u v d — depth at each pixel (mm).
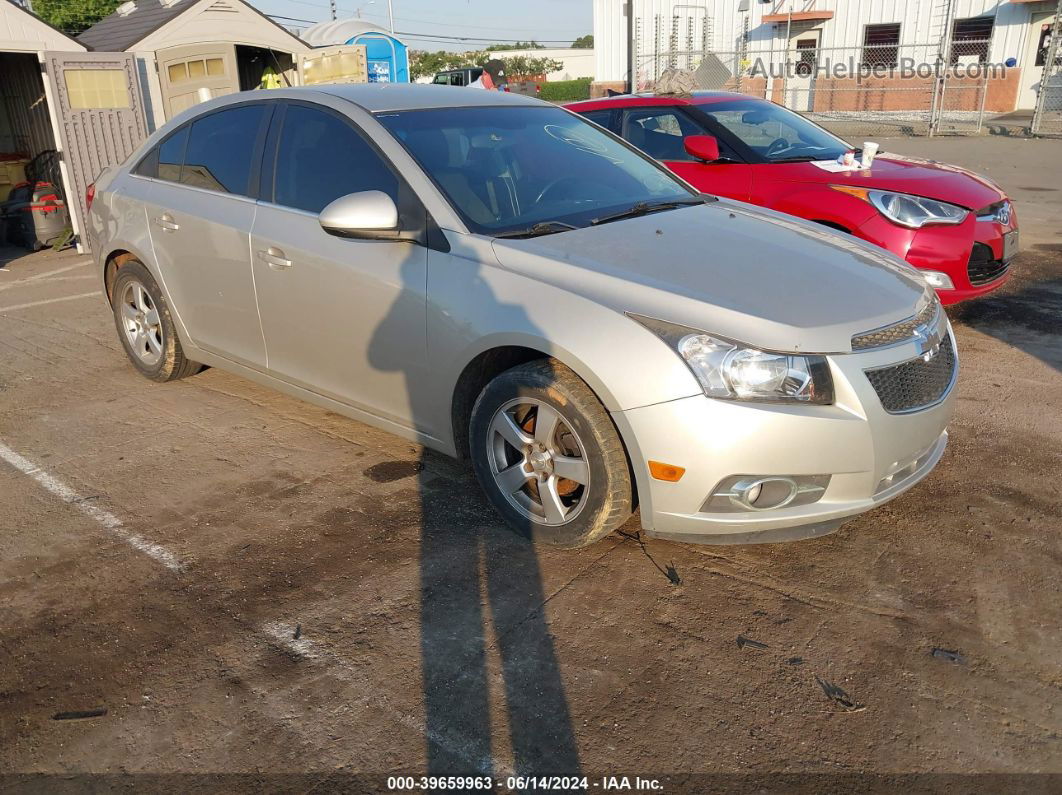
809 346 2779
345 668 2660
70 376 5316
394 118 3787
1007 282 7180
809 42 26719
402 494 3730
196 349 4629
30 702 2531
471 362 3252
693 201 4078
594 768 2275
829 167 5789
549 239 3314
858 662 2652
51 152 10852
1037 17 23500
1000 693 2514
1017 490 3670
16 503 3697
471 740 2373
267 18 11719
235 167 4258
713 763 2285
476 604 2965
